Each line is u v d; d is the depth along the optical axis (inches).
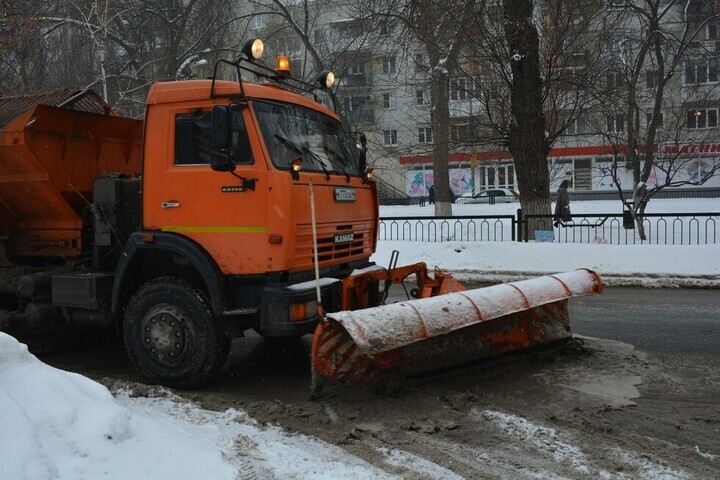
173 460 142.8
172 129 229.8
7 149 266.2
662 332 317.7
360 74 1235.2
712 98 933.8
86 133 284.8
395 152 845.2
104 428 142.0
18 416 131.9
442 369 234.2
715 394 217.8
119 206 263.1
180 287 229.5
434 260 580.7
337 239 246.8
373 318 192.2
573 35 632.4
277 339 319.9
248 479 145.9
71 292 251.8
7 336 165.5
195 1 1050.1
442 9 597.9
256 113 222.1
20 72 885.2
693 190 1341.0
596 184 1610.5
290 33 1320.1
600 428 185.6
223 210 220.5
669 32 720.3
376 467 158.7
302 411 203.2
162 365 232.5
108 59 1008.2
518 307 227.3
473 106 812.6
